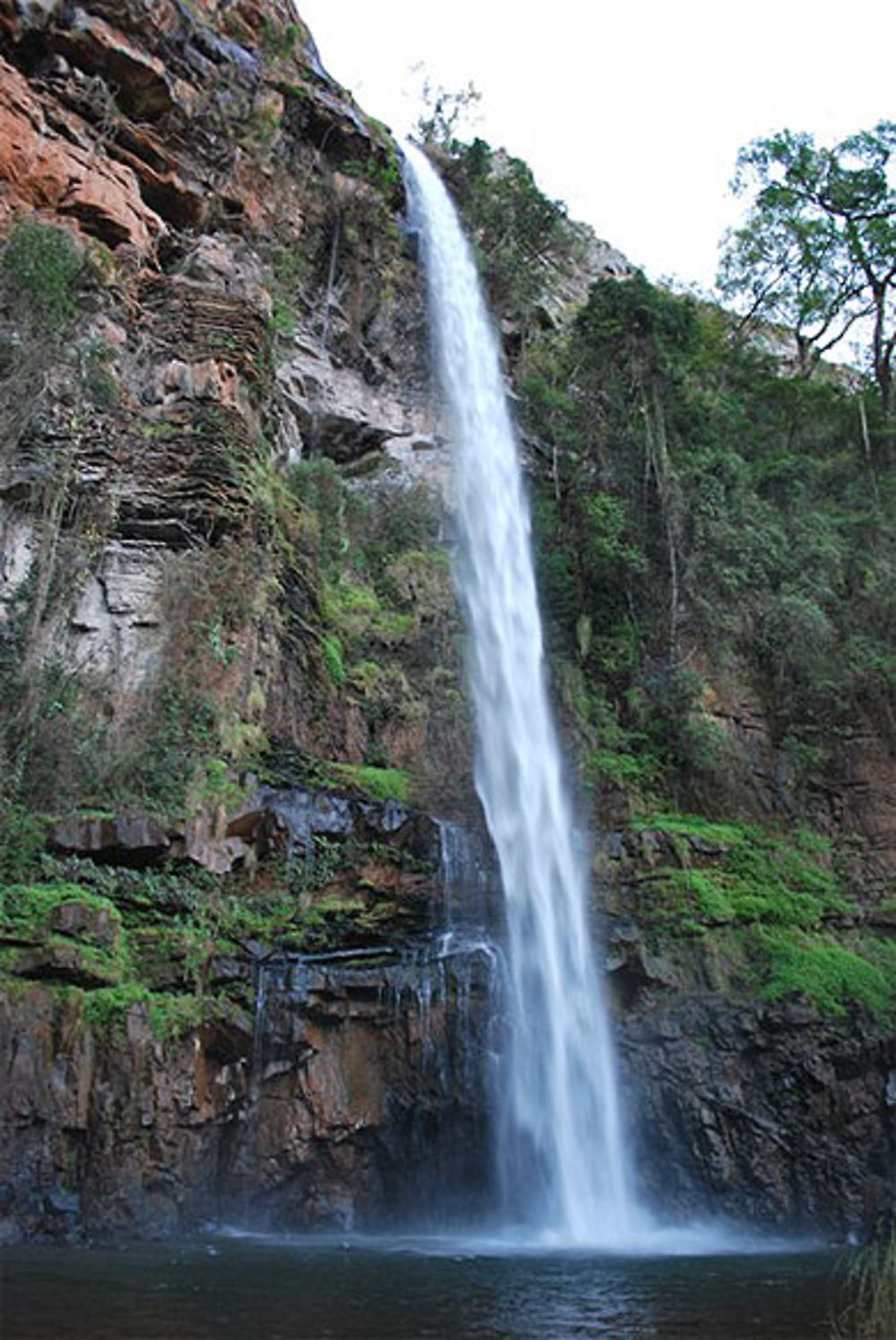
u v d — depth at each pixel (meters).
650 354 29.11
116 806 15.53
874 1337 8.45
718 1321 8.97
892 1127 18.33
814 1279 11.94
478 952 18.20
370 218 30.23
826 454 34.59
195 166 25.52
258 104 27.50
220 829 16.05
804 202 37.31
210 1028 14.26
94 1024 13.14
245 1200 14.42
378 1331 8.02
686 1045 18.42
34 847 14.43
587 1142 18.03
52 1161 12.35
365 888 17.53
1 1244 11.62
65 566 17.42
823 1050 18.55
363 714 21.55
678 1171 17.75
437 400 30.19
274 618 19.59
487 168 36.50
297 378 27.36
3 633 16.52
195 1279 10.22
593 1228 17.14
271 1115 15.01
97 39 23.19
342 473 27.52
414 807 20.25
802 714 25.16
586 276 39.84
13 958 13.09
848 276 37.09
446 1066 16.89
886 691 25.20
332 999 15.93
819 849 23.05
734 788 23.56
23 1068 12.48
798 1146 17.92
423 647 23.66
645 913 19.89
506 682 24.42
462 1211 16.52
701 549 26.27
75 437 18.22
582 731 23.97
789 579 26.95
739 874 21.19
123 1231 12.57
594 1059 18.66
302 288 28.67
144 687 17.20
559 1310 9.34
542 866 20.84
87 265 19.95
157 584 18.17
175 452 19.30
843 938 21.20
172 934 14.52
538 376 32.03
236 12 28.72
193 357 20.61
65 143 21.94
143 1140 13.13
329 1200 15.23
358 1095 15.82
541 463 29.97
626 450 28.06
